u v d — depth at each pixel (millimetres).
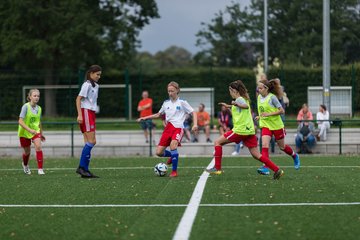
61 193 19094
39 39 72500
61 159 33688
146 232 13328
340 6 103312
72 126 36250
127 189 19703
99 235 13148
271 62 108688
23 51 73562
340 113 48625
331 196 17781
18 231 13711
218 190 19094
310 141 35969
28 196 18609
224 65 115125
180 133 23078
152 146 37094
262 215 15000
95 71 22562
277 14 108875
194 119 22938
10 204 17234
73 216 15344
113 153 37125
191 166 27781
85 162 23172
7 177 24031
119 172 25328
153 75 66125
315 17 103875
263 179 21906
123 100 65625
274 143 35906
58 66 78250
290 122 38000
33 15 72062
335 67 51125
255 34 109188
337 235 12844
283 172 23328
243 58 113438
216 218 14734
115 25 78875
